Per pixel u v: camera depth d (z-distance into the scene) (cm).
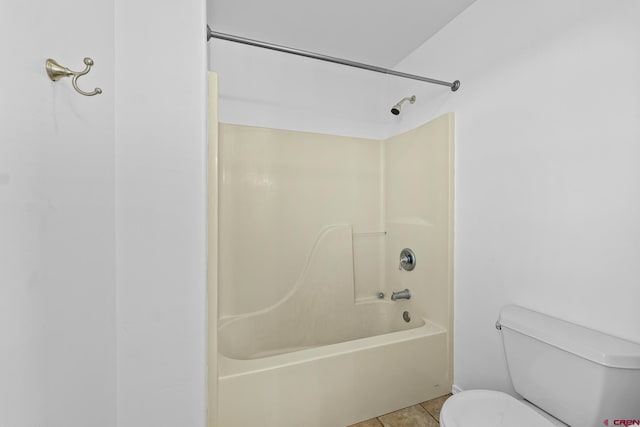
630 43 96
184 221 89
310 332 214
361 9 168
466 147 160
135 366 87
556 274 117
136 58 84
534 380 114
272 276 208
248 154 201
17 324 47
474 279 154
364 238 236
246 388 123
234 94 199
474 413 105
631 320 96
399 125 224
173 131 88
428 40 194
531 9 127
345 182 230
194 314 92
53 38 56
